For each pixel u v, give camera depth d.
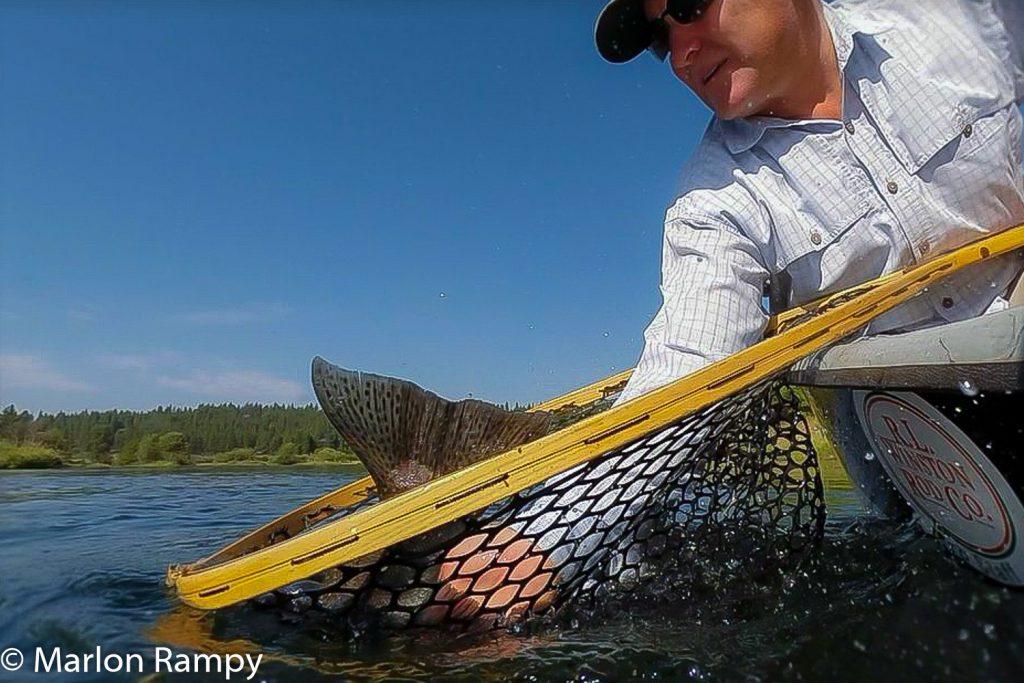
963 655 0.53
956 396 0.65
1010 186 0.90
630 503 0.70
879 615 0.62
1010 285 0.88
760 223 0.89
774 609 0.68
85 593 0.81
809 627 0.62
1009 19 0.90
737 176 0.90
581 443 0.63
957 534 0.74
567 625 0.68
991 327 0.54
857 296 0.80
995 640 0.55
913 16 0.91
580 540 0.69
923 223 0.88
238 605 0.68
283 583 0.60
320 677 0.56
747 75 0.85
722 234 0.88
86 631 0.67
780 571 0.79
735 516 0.85
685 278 0.88
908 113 0.87
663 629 0.66
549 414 0.82
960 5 0.90
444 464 0.78
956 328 0.58
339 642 0.64
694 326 0.84
